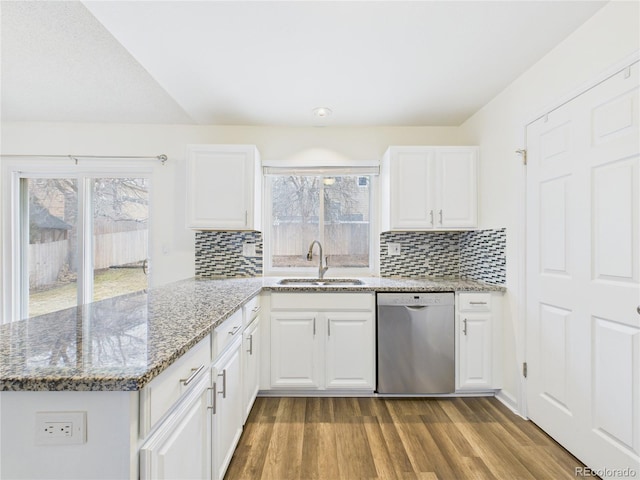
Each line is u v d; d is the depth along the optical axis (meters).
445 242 3.00
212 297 1.84
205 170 2.60
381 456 1.70
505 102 2.27
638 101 1.34
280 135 2.99
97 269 2.95
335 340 2.34
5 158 2.87
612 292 1.46
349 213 3.11
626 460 1.40
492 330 2.34
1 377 0.75
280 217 3.11
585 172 1.60
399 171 2.63
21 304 2.92
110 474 0.77
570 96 1.68
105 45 1.81
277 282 2.59
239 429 1.74
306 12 1.49
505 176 2.28
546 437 1.87
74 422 0.77
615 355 1.45
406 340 2.33
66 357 0.89
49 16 1.56
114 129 2.93
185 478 1.05
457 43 1.74
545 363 1.91
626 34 1.38
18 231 2.91
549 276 1.87
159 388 0.88
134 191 2.98
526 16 1.54
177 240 2.95
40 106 2.59
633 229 1.37
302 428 1.96
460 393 2.41
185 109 2.59
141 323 1.26
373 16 1.52
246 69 1.99
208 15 1.50
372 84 2.20
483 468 1.61
